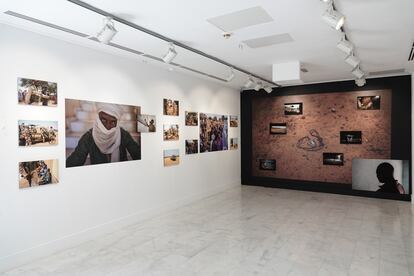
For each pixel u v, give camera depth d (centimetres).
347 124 768
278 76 573
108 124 485
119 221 504
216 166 793
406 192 699
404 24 370
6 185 354
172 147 629
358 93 752
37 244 385
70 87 428
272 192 810
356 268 354
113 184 494
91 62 459
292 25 374
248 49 479
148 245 431
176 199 640
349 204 673
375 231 487
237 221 546
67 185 423
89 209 454
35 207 384
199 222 541
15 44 364
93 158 460
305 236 464
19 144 366
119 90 506
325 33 405
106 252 407
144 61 547
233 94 883
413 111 669
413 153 674
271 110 878
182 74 660
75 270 355
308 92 820
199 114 720
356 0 303
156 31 393
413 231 486
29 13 327
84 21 352
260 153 900
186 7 319
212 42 441
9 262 356
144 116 556
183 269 355
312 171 819
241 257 388
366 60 558
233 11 331
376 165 733
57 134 409
